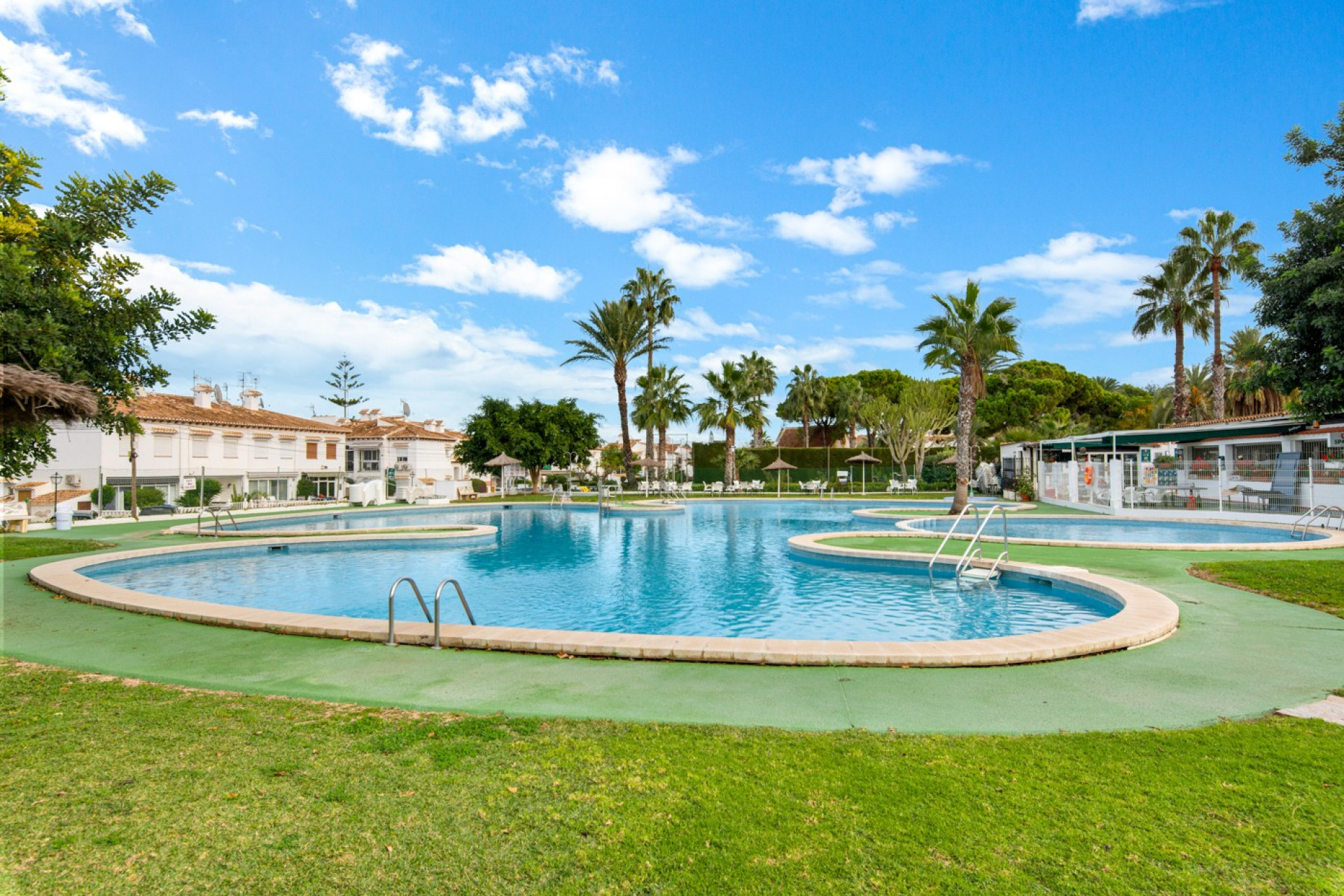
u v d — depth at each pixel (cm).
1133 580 1013
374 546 1750
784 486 4734
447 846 284
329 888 254
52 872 264
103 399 711
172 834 294
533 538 2022
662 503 3197
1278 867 261
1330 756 372
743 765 364
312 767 365
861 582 1230
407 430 4766
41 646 673
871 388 6247
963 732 421
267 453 3903
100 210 700
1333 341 856
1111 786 334
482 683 537
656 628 914
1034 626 891
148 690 522
